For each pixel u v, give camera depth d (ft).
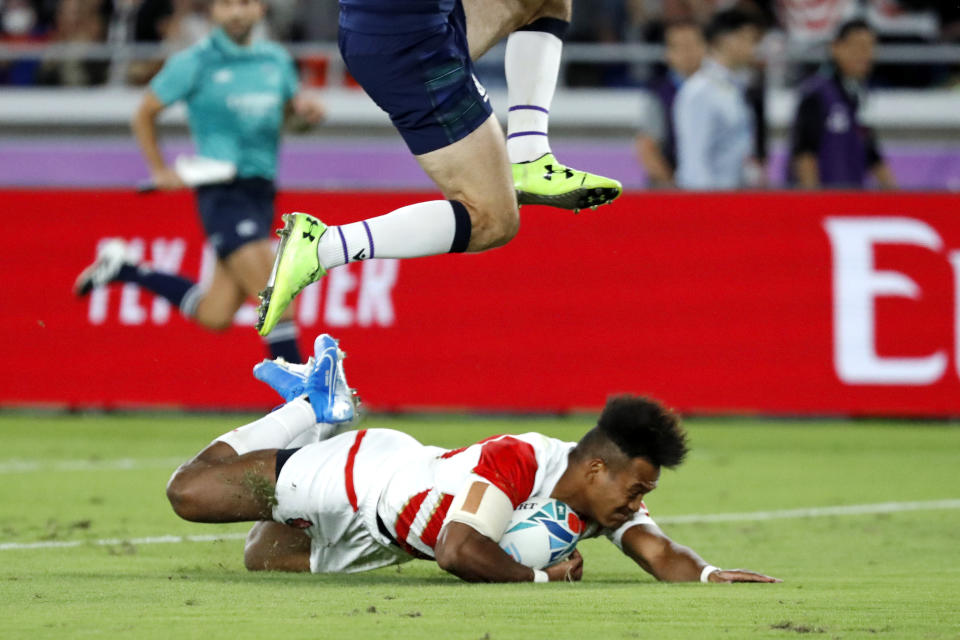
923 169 198.18
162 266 137.80
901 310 134.00
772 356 134.92
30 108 202.08
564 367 135.74
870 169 150.82
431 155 53.88
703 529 77.71
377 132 201.26
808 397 134.51
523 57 58.03
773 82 196.95
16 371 140.26
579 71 203.92
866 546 71.05
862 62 143.95
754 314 134.82
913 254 134.10
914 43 197.47
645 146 150.92
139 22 201.05
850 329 134.41
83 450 115.55
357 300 136.87
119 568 60.59
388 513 54.29
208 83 105.29
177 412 146.00
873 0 197.36
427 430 125.70
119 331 139.33
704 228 135.54
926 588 52.70
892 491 95.50
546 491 53.06
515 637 40.57
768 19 195.62
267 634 41.04
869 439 128.06
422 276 136.77
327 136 201.57
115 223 139.13
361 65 53.36
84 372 139.54
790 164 148.77
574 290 136.05
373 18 52.29
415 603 47.11
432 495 53.36
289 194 136.26
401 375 136.26
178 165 105.29
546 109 58.29
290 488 55.36
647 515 56.24
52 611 45.85
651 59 198.18
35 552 65.98
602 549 69.87
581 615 44.65
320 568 58.23
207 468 56.03
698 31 146.92
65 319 139.85
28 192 140.77
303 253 51.80
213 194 107.24
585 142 200.75
